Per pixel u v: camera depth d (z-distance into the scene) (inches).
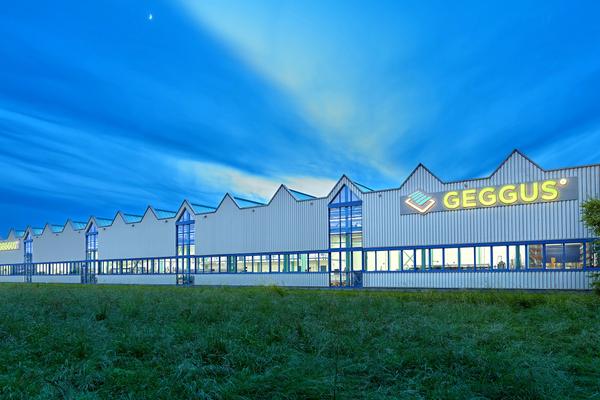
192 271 1919.3
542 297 847.7
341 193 1537.9
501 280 1213.1
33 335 473.7
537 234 1173.7
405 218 1391.5
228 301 818.8
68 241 2513.5
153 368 355.3
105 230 2311.8
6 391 295.4
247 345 415.5
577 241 1120.8
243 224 1770.4
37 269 2711.6
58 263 2566.4
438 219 1330.0
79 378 325.1
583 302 727.1
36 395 291.3
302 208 1620.3
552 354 404.8
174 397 284.2
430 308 707.4
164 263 2027.6
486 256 1242.0
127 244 2193.7
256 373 341.4
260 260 1707.7
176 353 386.0
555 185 1157.7
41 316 625.9
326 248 1550.2
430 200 1347.2
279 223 1672.0
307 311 661.9
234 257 1786.4
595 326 510.6
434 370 344.5
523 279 1182.9
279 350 401.1
